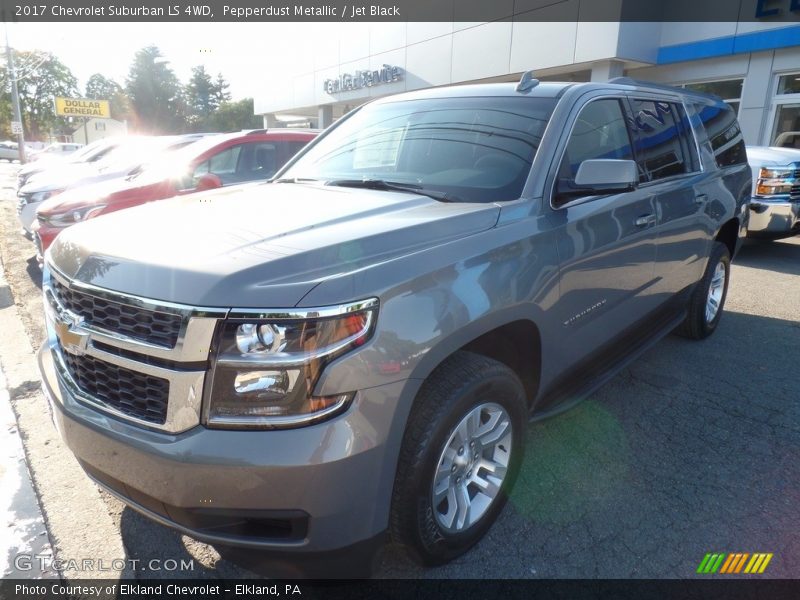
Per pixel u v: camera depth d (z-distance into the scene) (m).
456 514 2.36
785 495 2.90
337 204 2.68
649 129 3.77
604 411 3.74
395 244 2.17
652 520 2.71
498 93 3.42
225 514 1.84
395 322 1.95
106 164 10.12
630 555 2.50
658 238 3.64
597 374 3.33
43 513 2.80
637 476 3.05
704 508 2.80
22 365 4.54
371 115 3.87
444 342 2.09
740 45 13.49
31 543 2.60
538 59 15.84
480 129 3.18
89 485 3.03
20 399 3.96
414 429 2.10
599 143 3.25
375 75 22.00
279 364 1.78
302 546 1.89
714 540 2.59
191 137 9.89
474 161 3.02
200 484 1.81
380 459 1.94
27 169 13.24
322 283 1.87
